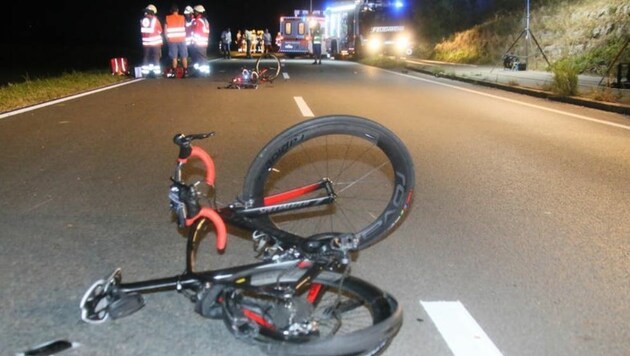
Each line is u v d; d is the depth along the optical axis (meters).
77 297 4.19
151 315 3.95
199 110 13.04
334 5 44.34
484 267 4.84
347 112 13.04
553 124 12.22
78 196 6.51
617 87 18.53
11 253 4.94
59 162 8.01
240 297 3.42
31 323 3.84
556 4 33.38
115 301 3.75
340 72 26.61
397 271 4.72
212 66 30.25
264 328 3.16
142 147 9.00
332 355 3.08
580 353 3.62
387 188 6.97
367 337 3.11
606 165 8.52
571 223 5.96
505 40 35.03
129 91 16.88
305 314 3.21
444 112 13.59
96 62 34.81
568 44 28.62
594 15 28.94
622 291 4.45
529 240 5.47
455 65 34.16
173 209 3.87
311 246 3.50
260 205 4.18
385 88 19.03
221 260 4.83
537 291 4.43
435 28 48.09
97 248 5.07
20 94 14.52
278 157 4.20
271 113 12.70
